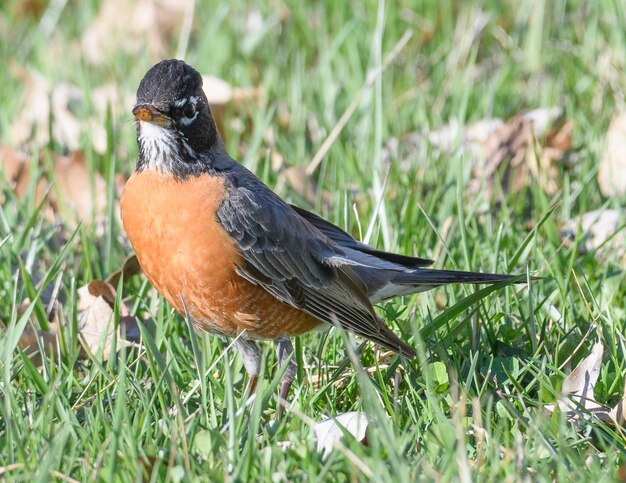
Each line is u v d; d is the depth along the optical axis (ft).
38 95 49.11
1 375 26.40
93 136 44.91
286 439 24.08
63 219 37.86
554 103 46.52
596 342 28.50
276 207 29.68
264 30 53.52
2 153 41.39
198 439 22.77
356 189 40.16
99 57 55.36
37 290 31.19
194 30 57.16
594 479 21.27
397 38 53.36
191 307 29.30
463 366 28.45
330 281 29.94
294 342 31.24
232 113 46.32
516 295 31.32
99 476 21.52
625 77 46.24
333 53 50.39
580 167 40.60
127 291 32.94
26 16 62.54
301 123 44.62
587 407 25.80
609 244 35.45
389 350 29.12
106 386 26.16
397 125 45.44
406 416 25.64
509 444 23.25
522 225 37.42
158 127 28.22
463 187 37.99
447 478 20.88
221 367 29.43
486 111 45.14
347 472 21.81
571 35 52.70
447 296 32.91
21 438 23.16
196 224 28.32
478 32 51.57
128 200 28.96
